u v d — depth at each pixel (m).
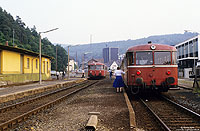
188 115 7.81
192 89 16.48
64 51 105.62
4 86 20.69
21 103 10.88
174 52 11.73
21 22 114.44
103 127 6.41
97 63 38.88
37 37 106.38
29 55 29.84
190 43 46.22
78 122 7.06
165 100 11.38
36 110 8.73
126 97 11.59
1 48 22.14
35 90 16.83
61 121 7.28
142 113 8.33
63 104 11.02
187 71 35.94
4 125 6.38
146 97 13.10
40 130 6.26
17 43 75.44
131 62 11.77
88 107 9.73
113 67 119.25
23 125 6.79
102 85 23.00
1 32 73.56
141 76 11.58
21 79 26.08
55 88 21.52
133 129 6.12
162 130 6.04
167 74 11.48
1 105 10.96
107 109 9.09
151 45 11.68
